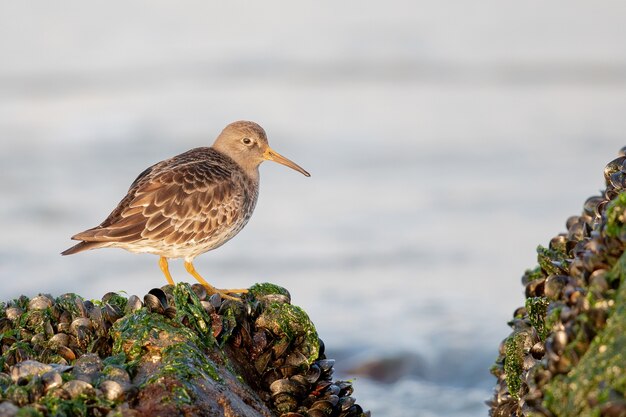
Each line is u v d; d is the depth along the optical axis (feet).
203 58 126.31
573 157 80.07
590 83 116.98
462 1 166.20
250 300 23.24
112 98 107.14
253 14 151.84
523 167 77.87
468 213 65.62
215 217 27.35
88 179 74.54
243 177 29.27
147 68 120.16
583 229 22.11
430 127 95.09
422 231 62.13
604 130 90.12
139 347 19.54
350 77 121.90
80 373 18.72
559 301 19.42
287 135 91.04
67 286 53.21
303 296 51.13
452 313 47.75
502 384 24.91
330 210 67.21
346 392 22.66
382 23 152.66
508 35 150.20
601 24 157.79
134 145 85.92
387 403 36.63
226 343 21.62
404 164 80.23
